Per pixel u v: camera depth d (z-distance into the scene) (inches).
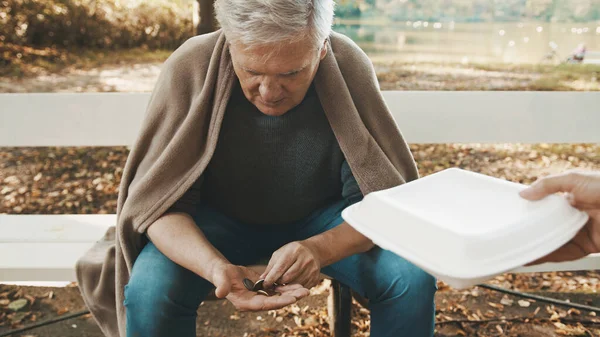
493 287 86.6
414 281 53.7
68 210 134.7
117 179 149.8
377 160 59.3
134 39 273.6
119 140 83.0
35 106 81.8
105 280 62.9
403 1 241.4
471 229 35.2
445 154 169.0
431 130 83.7
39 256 69.9
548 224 36.9
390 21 242.7
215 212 64.1
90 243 73.6
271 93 50.4
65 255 70.3
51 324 87.6
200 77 59.4
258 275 53.2
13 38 256.5
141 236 58.4
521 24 243.9
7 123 82.0
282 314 91.4
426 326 54.7
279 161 60.2
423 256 34.8
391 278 54.4
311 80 53.4
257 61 48.0
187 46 61.3
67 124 82.5
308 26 47.2
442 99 83.0
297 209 63.1
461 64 237.0
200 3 121.0
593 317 89.8
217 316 90.7
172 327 52.7
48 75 232.7
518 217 37.1
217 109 57.5
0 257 69.4
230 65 57.9
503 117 84.0
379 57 240.7
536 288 98.9
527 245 35.3
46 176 150.1
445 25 247.3
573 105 84.1
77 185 146.3
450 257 33.5
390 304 54.7
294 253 51.9
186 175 57.5
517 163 163.3
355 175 58.8
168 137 58.6
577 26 236.4
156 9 273.6
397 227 36.8
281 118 58.4
